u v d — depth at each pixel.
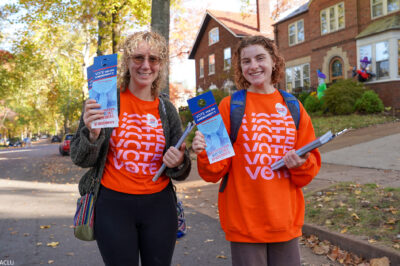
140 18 13.27
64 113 30.73
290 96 2.26
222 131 2.04
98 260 3.96
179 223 2.58
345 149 10.17
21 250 4.29
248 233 2.03
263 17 28.14
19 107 60.09
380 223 3.85
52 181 10.78
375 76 18.17
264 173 2.07
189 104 2.07
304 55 23.36
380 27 17.69
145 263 2.09
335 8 20.64
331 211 4.41
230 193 2.13
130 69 2.08
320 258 3.67
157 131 2.11
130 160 2.04
